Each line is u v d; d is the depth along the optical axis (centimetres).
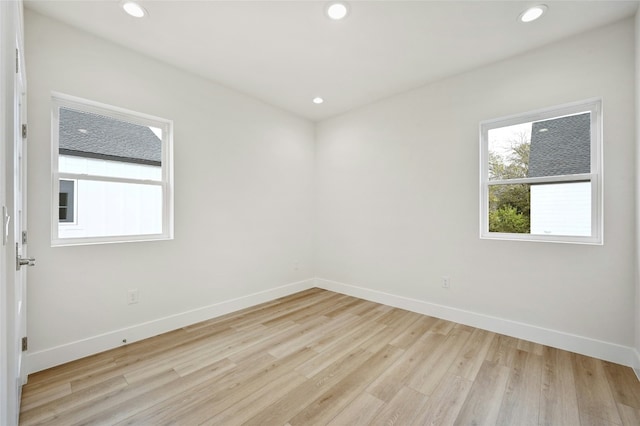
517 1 189
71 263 213
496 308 265
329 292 398
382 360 215
